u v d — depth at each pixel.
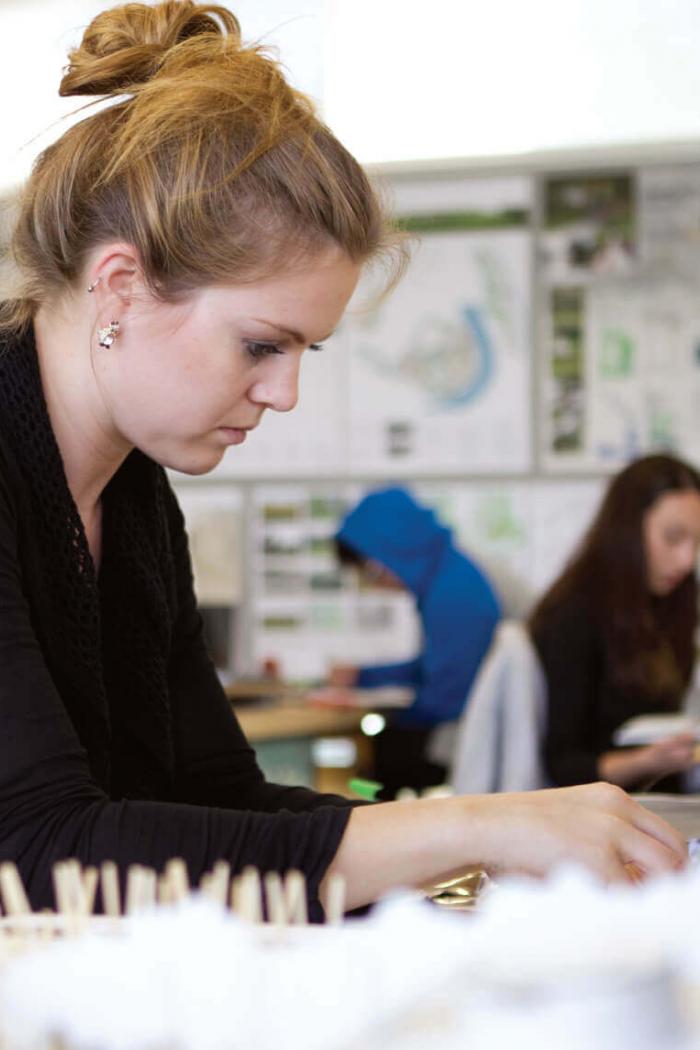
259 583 4.73
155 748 1.37
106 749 1.29
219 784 1.44
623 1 4.45
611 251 4.50
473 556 4.57
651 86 4.46
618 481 3.01
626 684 2.92
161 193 1.06
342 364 4.67
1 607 1.01
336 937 0.66
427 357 4.61
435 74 4.57
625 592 2.93
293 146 1.07
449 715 4.27
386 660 4.60
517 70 4.52
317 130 1.10
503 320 4.57
